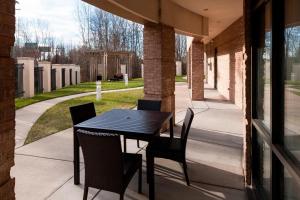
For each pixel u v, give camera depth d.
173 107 6.38
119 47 29.39
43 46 26.86
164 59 5.80
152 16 5.20
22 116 7.51
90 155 2.58
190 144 4.90
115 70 24.61
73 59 25.95
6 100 1.33
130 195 3.03
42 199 2.90
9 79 1.35
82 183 3.28
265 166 2.79
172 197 3.00
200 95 10.74
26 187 3.16
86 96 12.42
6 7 1.31
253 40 3.10
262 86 2.92
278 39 2.14
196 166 3.87
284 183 2.12
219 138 5.29
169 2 5.89
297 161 1.81
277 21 2.13
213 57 15.96
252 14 3.08
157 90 5.71
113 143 2.47
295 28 1.84
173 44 6.31
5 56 1.32
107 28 29.19
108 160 2.53
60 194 3.01
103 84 19.50
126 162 2.85
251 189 3.07
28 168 3.71
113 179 2.55
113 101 10.79
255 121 3.01
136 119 3.62
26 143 4.86
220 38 13.16
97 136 2.48
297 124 1.84
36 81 13.32
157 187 3.22
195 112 8.13
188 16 6.97
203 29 7.85
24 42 27.50
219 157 4.24
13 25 1.37
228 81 10.95
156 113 4.10
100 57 23.62
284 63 2.08
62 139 5.16
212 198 2.98
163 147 3.36
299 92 1.80
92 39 29.58
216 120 6.96
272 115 2.20
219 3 6.19
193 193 3.08
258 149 3.10
